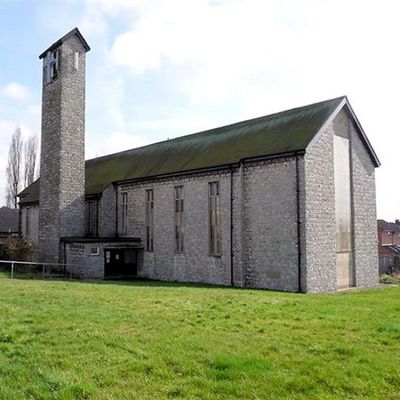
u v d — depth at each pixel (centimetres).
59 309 1138
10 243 2984
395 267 3425
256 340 854
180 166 2669
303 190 2066
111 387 618
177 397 588
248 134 2602
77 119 2933
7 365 698
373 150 2531
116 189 3100
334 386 638
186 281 2555
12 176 5881
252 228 2248
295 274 2066
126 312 1115
